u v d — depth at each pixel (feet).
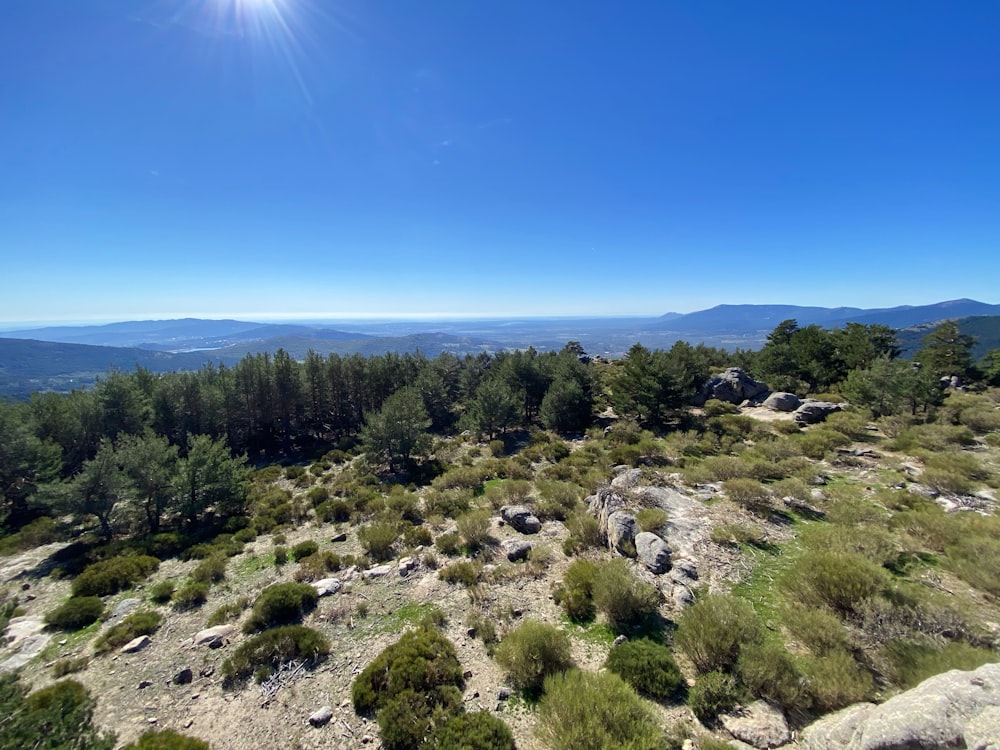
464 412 157.99
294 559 53.83
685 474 59.72
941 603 25.67
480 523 50.44
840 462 61.98
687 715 22.67
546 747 21.89
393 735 23.63
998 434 69.05
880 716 16.94
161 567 55.93
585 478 69.31
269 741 25.09
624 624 31.53
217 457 78.74
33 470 90.27
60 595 50.65
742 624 26.11
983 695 15.80
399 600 39.55
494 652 30.30
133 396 120.06
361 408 169.89
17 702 22.66
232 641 36.14
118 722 27.63
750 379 122.42
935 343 146.61
